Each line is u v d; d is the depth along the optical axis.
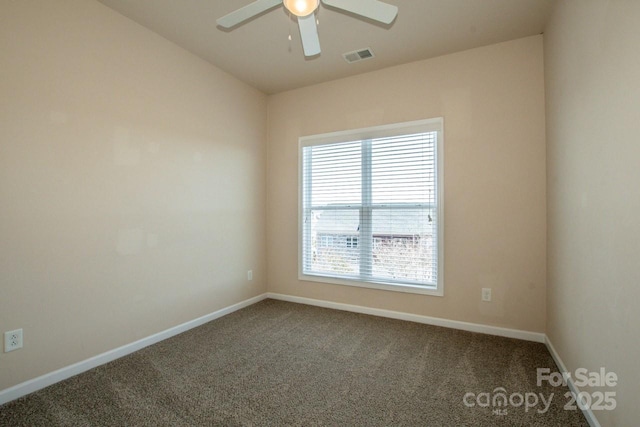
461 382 1.93
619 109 1.24
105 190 2.20
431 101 2.94
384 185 3.20
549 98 2.35
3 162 1.71
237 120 3.41
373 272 3.26
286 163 3.76
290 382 1.94
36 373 1.84
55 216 1.93
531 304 2.57
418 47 2.76
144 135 2.46
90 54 2.11
